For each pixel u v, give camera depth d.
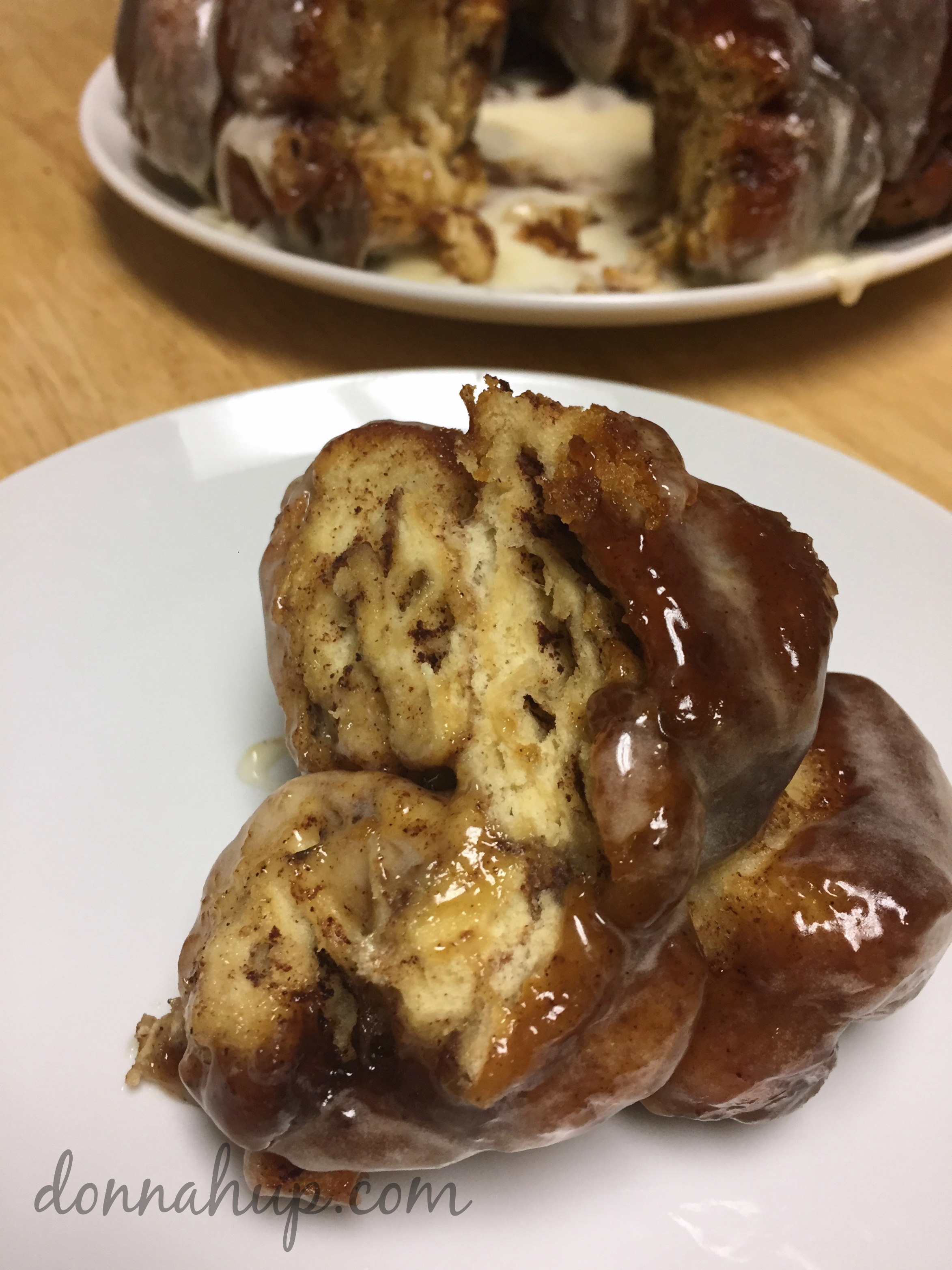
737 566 0.15
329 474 0.18
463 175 0.33
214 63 0.29
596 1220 0.15
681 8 0.29
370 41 0.29
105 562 0.21
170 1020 0.15
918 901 0.14
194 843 0.18
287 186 0.29
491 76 0.35
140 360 0.29
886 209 0.31
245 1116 0.14
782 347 0.31
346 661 0.17
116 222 0.34
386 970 0.14
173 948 0.17
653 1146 0.15
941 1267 0.14
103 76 0.35
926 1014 0.16
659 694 0.14
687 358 0.31
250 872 0.15
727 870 0.15
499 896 0.14
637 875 0.13
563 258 0.32
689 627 0.14
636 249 0.32
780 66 0.28
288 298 0.32
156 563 0.21
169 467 0.22
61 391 0.28
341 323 0.31
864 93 0.29
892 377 0.31
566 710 0.15
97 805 0.18
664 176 0.32
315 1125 0.14
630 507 0.15
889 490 0.23
